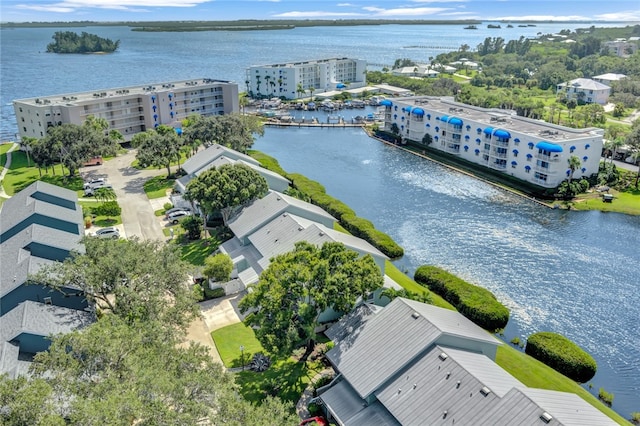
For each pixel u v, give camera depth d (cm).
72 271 5150
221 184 8000
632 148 12675
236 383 5116
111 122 15300
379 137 16662
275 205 7844
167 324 4862
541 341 5894
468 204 10819
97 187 10956
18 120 14362
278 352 4950
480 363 4544
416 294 5897
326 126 18525
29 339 4831
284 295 5016
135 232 8769
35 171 12306
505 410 3766
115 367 3634
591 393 5494
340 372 4625
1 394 3020
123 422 2852
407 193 11512
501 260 8350
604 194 10875
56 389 3362
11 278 5722
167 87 17788
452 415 3906
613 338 6444
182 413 3094
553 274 7912
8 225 7238
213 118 13088
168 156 11625
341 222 9431
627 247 8788
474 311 6544
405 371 4419
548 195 11031
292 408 4800
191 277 7094
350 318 5303
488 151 12962
